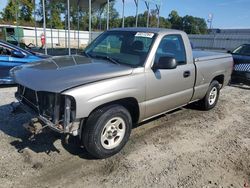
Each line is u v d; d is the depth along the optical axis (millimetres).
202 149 4129
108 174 3281
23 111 3932
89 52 4562
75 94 3004
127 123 3742
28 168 3297
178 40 4586
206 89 5570
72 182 3086
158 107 4234
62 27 47156
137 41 4164
